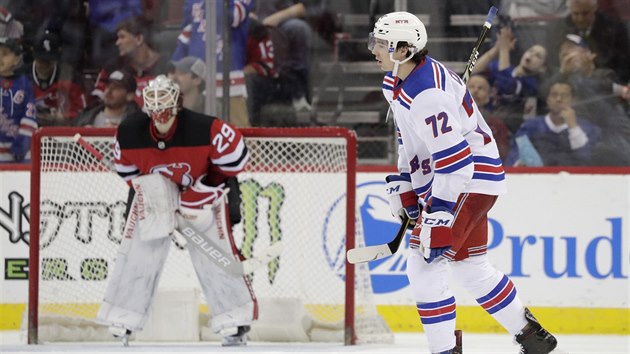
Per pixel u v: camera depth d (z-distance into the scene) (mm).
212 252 16109
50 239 17797
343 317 17562
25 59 20859
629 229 18703
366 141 20641
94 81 20984
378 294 19031
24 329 17375
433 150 11391
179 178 16016
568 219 18797
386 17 11797
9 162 20922
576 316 18781
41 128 17344
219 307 16359
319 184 18016
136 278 16344
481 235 12445
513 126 20609
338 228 18016
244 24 20469
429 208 11516
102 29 20859
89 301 18000
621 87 20359
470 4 20688
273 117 20688
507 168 18891
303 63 20625
